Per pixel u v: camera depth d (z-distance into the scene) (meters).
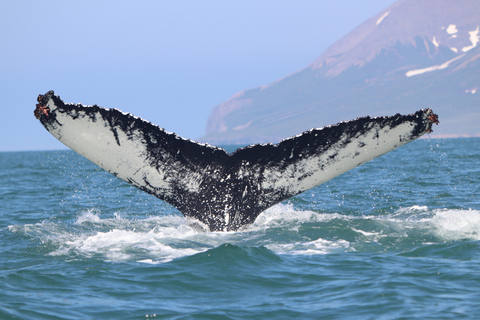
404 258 26.92
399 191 53.50
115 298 22.33
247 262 26.28
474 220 33.47
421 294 22.05
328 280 24.17
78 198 56.31
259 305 21.50
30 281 24.20
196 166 28.55
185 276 24.70
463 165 86.19
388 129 26.62
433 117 26.06
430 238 30.06
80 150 26.70
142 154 27.69
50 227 34.16
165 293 22.92
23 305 21.33
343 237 30.47
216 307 21.31
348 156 27.41
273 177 28.59
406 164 91.62
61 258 27.53
